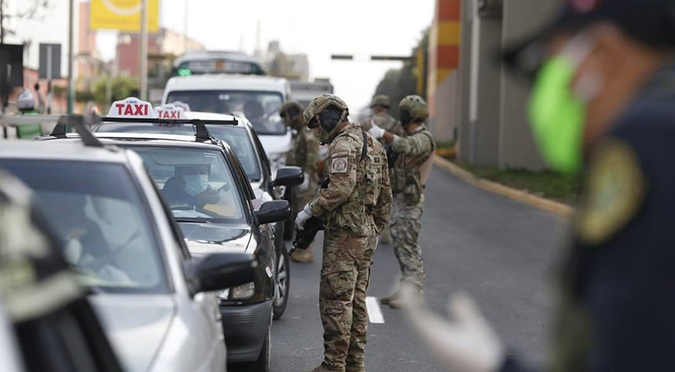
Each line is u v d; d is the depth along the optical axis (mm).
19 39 98938
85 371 4949
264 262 15656
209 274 9867
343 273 15586
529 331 20984
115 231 9953
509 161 68000
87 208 10078
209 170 18031
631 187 3711
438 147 104312
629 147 3748
